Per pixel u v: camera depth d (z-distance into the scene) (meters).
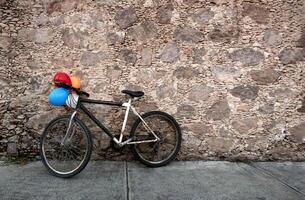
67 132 3.37
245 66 3.81
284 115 3.85
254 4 3.79
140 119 3.62
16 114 3.69
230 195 2.90
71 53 3.70
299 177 3.38
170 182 3.16
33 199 2.70
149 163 3.60
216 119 3.82
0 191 2.82
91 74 3.72
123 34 3.73
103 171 3.41
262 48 3.80
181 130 3.81
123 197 2.79
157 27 3.75
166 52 3.77
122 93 3.75
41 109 3.71
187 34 3.77
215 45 3.79
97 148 3.76
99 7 3.70
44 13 3.66
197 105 3.81
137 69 3.75
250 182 3.21
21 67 3.67
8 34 3.64
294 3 3.80
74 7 3.69
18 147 3.70
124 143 3.53
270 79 3.82
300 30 3.80
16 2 3.63
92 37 3.71
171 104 3.79
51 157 3.53
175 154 3.70
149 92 3.77
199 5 3.76
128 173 3.38
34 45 3.67
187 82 3.79
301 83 3.83
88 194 2.82
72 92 3.38
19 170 3.38
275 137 3.86
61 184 3.04
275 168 3.65
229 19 3.78
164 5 3.74
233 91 3.81
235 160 3.84
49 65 3.70
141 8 3.74
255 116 3.84
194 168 3.60
